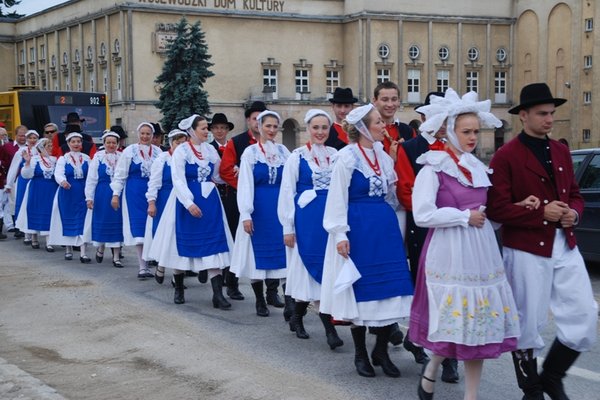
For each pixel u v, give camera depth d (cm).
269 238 930
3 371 714
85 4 5959
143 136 1291
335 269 678
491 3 6041
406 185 681
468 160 570
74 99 3092
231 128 1198
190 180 1012
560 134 5550
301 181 825
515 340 561
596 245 1200
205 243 996
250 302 1048
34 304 1036
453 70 6031
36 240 1634
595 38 5197
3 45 7212
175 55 4416
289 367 729
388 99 758
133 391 669
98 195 1359
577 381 681
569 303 571
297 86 5897
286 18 5797
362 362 698
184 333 866
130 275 1272
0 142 1872
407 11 5859
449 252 557
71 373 727
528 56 5959
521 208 567
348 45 5953
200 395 653
